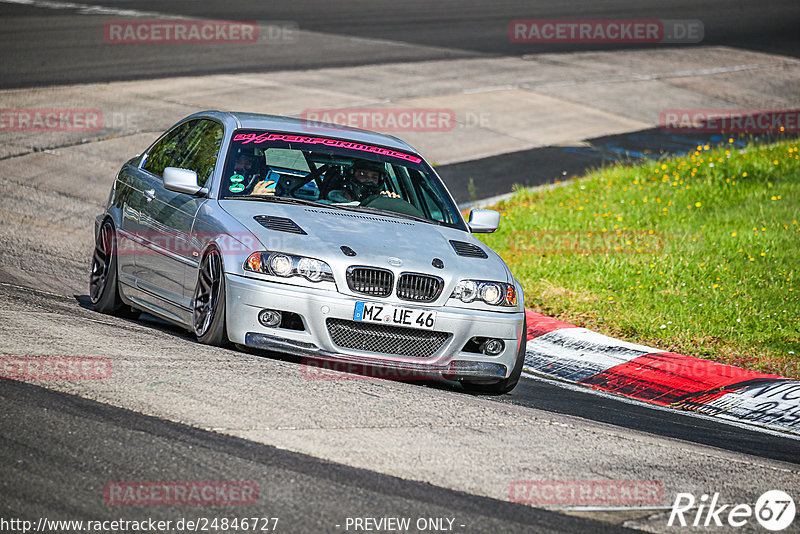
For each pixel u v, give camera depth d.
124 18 99.88
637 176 54.34
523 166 59.28
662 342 31.67
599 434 20.72
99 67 75.25
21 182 46.12
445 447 18.11
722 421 25.16
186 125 29.64
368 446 17.52
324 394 20.33
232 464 15.89
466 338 23.44
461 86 80.06
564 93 81.06
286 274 22.38
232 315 22.53
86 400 18.23
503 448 18.59
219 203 24.78
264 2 122.00
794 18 135.00
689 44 110.06
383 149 28.36
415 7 127.69
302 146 27.25
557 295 35.72
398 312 22.69
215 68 78.88
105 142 55.19
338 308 22.34
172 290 25.52
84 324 24.70
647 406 25.94
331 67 83.06
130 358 21.30
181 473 15.34
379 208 26.28
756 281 36.88
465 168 57.75
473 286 23.70
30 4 104.25
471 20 118.62
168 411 18.05
